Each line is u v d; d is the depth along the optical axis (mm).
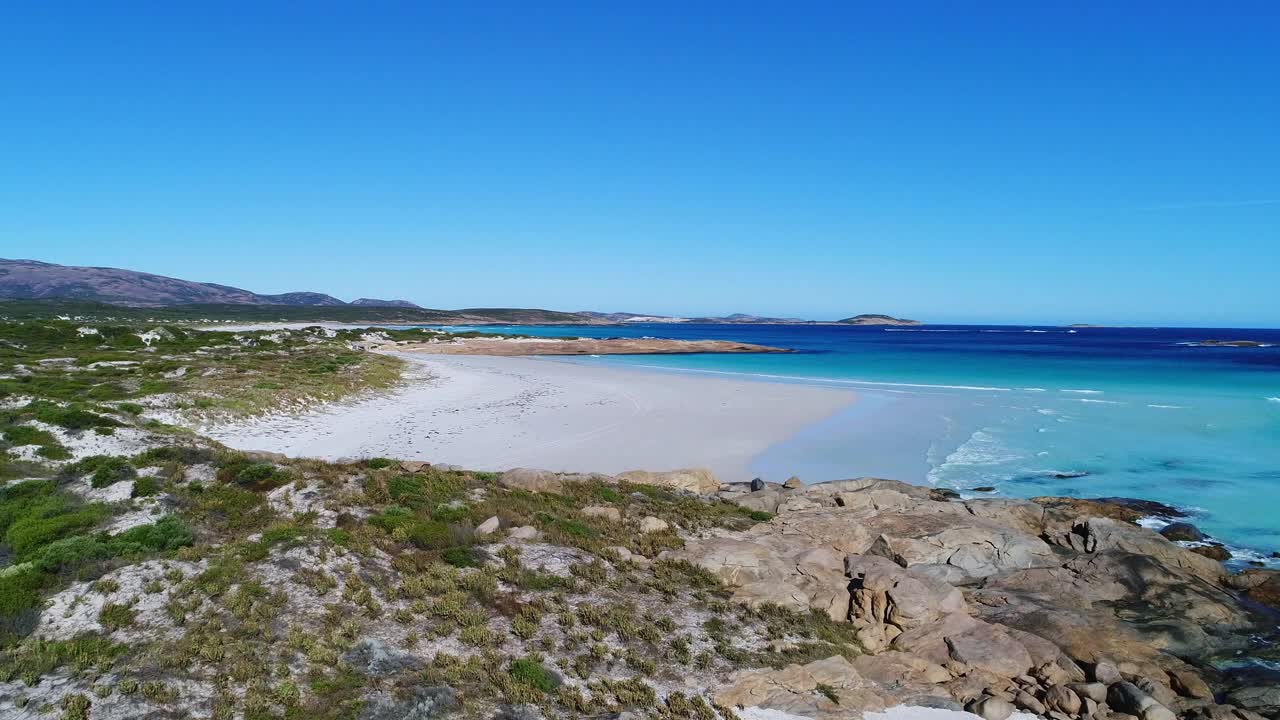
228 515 17188
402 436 35844
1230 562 22250
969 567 19938
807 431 41031
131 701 10453
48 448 21141
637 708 11578
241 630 12445
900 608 15617
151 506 17078
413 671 11906
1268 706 13625
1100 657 15039
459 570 15367
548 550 17031
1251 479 31438
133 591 13242
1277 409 49625
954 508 24594
